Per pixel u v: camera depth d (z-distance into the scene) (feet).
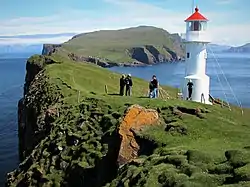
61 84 171.63
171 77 546.67
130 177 64.08
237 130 82.84
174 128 81.30
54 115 130.21
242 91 393.70
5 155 196.54
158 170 60.95
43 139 120.47
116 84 210.18
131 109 83.51
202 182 54.34
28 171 102.27
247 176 51.24
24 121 186.50
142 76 587.68
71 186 87.56
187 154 63.72
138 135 78.89
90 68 262.26
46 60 281.13
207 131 81.56
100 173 80.84
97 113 106.32
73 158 93.20
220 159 60.54
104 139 89.61
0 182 155.94
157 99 106.11
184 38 149.59
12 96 402.52
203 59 147.64
